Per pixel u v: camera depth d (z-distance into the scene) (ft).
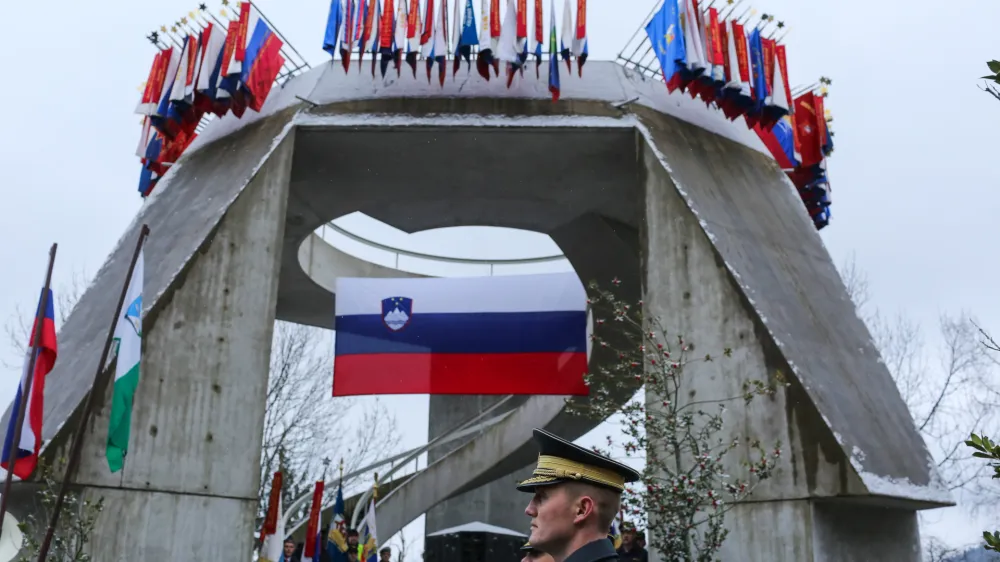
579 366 55.36
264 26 47.75
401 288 57.62
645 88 50.78
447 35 46.78
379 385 55.67
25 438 28.76
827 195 57.31
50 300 29.63
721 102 48.29
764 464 35.81
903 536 39.19
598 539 8.87
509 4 47.09
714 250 42.04
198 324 40.78
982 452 11.89
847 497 35.12
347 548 51.24
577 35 46.96
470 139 48.83
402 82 49.19
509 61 46.44
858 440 36.63
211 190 46.32
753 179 50.52
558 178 53.98
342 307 57.41
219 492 38.93
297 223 59.36
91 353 39.37
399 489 74.74
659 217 44.57
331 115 47.65
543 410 70.38
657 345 39.42
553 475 9.07
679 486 34.99
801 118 54.34
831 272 48.60
